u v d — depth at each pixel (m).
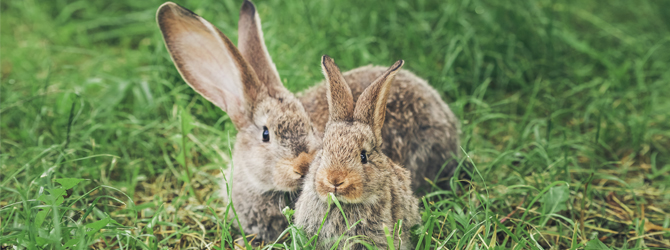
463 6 6.20
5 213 3.74
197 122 4.81
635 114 5.55
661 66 6.19
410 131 4.08
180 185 4.45
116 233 3.15
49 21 7.33
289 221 3.12
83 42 6.88
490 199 3.88
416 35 5.98
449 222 3.45
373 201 3.03
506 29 6.32
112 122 4.98
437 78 5.56
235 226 3.83
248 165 3.56
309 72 5.28
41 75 5.97
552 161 4.49
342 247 3.07
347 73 4.47
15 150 4.61
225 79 3.88
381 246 3.10
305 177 3.21
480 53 5.67
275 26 5.68
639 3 7.77
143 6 7.29
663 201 4.29
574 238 3.28
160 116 5.10
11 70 6.19
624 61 6.37
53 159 4.30
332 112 3.17
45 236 2.87
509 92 6.08
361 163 3.00
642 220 3.67
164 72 5.26
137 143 4.78
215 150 4.54
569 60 6.45
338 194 2.90
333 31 5.91
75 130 4.69
